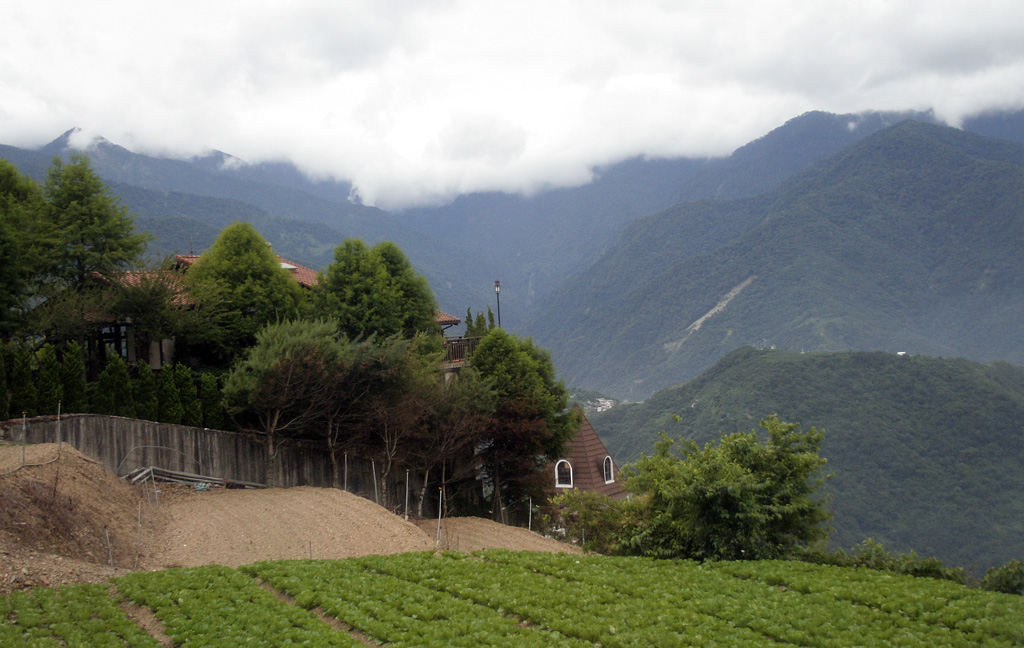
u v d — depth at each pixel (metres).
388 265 46.12
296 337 33.41
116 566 21.31
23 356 29.64
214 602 17.73
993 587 20.53
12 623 14.98
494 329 45.81
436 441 39.38
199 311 37.62
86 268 38.47
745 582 20.73
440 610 17.80
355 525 28.16
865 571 22.03
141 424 31.38
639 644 15.47
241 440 35.22
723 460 25.66
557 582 21.02
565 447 49.19
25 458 24.36
